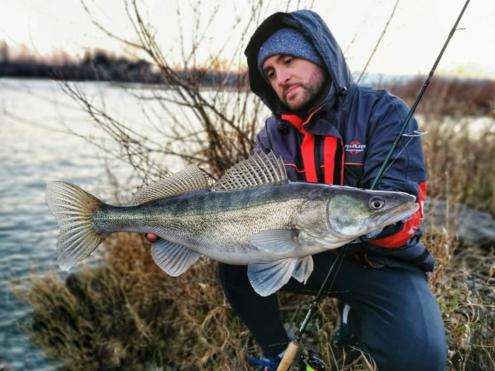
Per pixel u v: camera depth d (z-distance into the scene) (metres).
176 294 1.21
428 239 1.28
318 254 0.91
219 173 1.29
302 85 0.89
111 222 0.93
